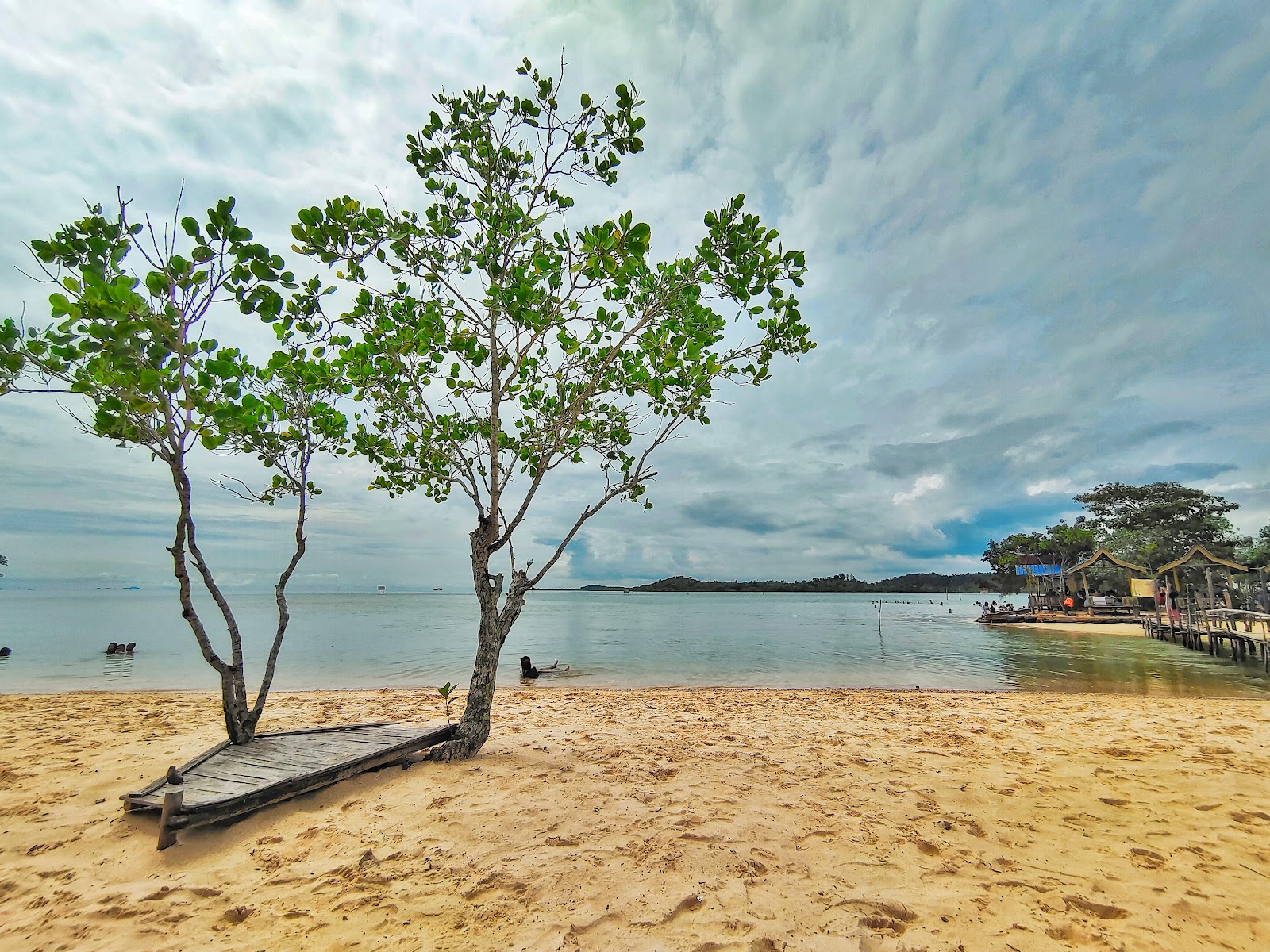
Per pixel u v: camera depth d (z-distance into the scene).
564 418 7.12
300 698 11.95
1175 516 54.78
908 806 4.96
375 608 72.69
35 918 3.36
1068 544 57.66
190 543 5.76
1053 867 3.94
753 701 11.53
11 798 5.11
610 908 3.40
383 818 4.62
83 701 11.28
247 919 3.36
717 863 3.89
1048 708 10.37
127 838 4.34
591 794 5.09
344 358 7.17
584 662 20.48
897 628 39.53
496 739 7.29
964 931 3.23
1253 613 20.41
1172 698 12.20
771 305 7.12
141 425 5.21
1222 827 4.59
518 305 6.15
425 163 6.62
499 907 3.42
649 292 6.88
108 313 4.34
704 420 7.69
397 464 7.91
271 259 5.17
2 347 4.63
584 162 6.57
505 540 6.91
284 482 6.96
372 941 3.13
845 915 3.36
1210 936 3.18
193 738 7.47
